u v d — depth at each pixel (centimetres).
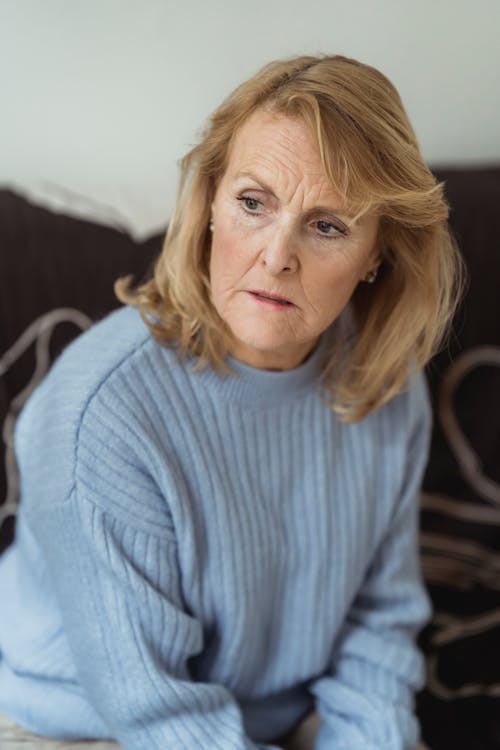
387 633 115
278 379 96
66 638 100
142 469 91
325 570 108
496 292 142
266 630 109
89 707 101
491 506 147
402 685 111
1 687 106
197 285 91
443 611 146
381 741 104
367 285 100
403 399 112
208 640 105
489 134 160
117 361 91
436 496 146
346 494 108
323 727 112
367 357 101
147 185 152
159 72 144
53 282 127
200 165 87
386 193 80
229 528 98
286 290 83
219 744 93
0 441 125
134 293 102
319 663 111
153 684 91
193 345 93
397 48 149
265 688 111
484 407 144
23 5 134
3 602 110
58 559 92
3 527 127
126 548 91
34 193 136
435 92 154
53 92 142
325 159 77
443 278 99
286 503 104
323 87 78
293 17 144
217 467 97
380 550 117
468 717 124
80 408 89
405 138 83
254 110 82
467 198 142
